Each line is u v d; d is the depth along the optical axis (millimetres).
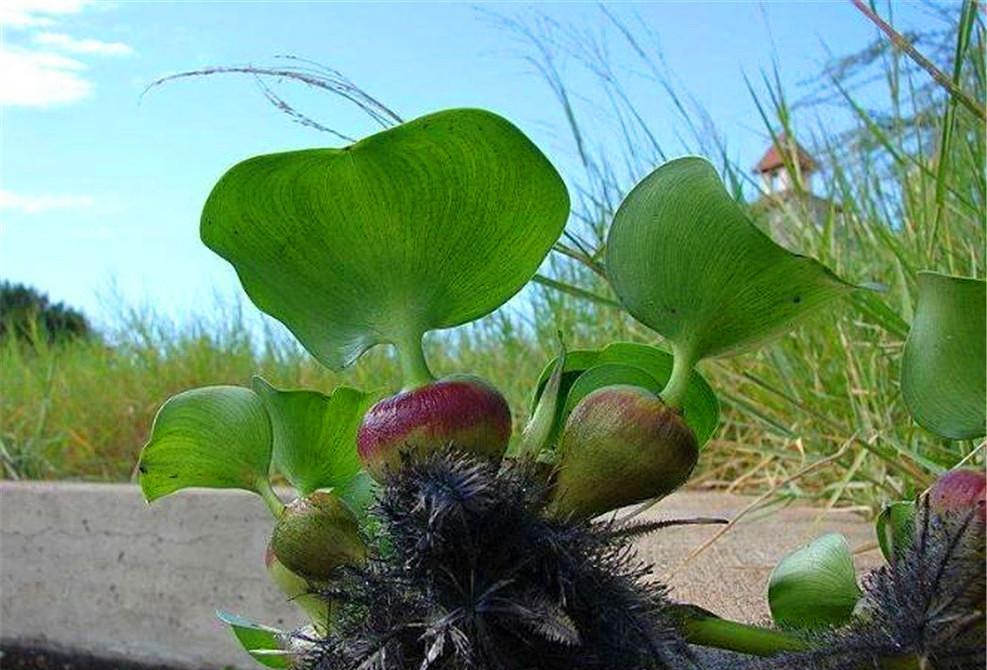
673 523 212
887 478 780
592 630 187
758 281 209
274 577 265
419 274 222
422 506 186
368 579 194
